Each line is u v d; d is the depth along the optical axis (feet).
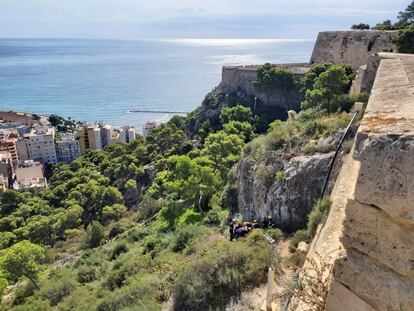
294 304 21.56
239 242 60.34
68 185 267.59
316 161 65.31
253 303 47.32
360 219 11.78
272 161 76.33
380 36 146.92
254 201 78.74
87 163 318.86
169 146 266.98
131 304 56.70
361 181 11.38
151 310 51.80
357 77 100.63
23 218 224.53
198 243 73.87
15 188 292.61
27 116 536.83
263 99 218.59
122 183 249.55
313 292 16.83
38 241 193.77
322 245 23.31
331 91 99.91
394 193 10.48
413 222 10.30
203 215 103.60
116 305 58.90
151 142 289.53
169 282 60.44
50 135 401.70
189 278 53.88
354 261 12.17
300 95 197.16
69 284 86.74
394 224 10.91
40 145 399.65
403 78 18.80
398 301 11.02
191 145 233.14
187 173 121.29
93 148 383.65
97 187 234.99
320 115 90.12
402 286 10.91
